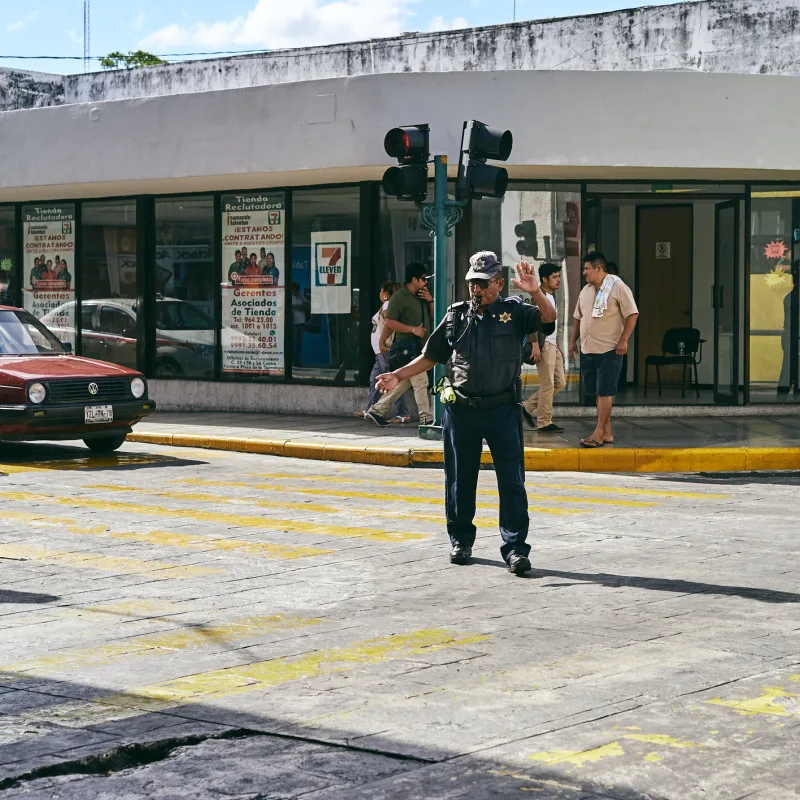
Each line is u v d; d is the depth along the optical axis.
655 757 4.48
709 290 20.95
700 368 20.17
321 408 17.98
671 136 16.08
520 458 7.93
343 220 17.73
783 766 4.39
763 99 16.20
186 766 4.47
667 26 27.11
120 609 6.91
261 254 18.55
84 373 13.68
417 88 15.91
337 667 5.74
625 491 11.66
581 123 15.95
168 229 19.41
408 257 17.36
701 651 5.97
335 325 17.86
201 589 7.40
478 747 4.61
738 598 7.11
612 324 13.75
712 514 10.20
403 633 6.36
